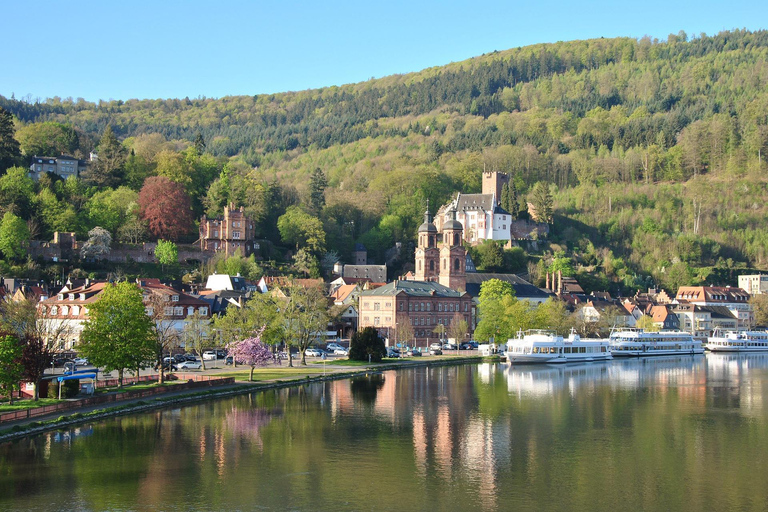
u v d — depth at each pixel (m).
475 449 107.56
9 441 103.88
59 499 84.88
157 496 86.31
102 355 129.62
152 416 123.25
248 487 89.81
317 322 196.25
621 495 88.00
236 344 164.75
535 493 88.62
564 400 147.12
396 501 85.75
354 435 114.94
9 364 112.19
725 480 93.38
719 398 150.88
